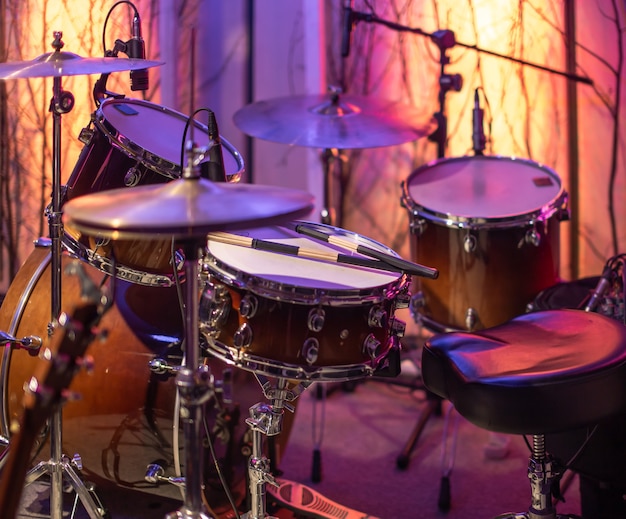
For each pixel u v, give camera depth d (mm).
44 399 1196
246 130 2680
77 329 1209
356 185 3373
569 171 3021
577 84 2961
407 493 2385
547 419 1496
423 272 1642
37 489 2301
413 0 3137
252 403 2129
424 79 3184
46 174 2916
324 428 2850
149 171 1842
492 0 3027
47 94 2854
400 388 3240
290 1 3326
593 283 2303
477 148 2707
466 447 2686
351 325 1592
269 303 1559
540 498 1742
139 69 1866
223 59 3393
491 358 1627
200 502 1458
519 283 2246
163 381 1901
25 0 2752
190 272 1413
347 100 2875
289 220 1265
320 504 2139
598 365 1530
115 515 2133
